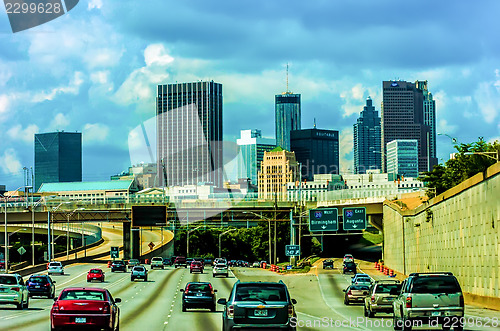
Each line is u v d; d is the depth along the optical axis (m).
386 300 48.94
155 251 179.00
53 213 152.50
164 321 45.34
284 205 147.25
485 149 115.69
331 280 101.50
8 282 54.75
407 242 110.19
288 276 112.75
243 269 146.75
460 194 72.56
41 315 49.09
